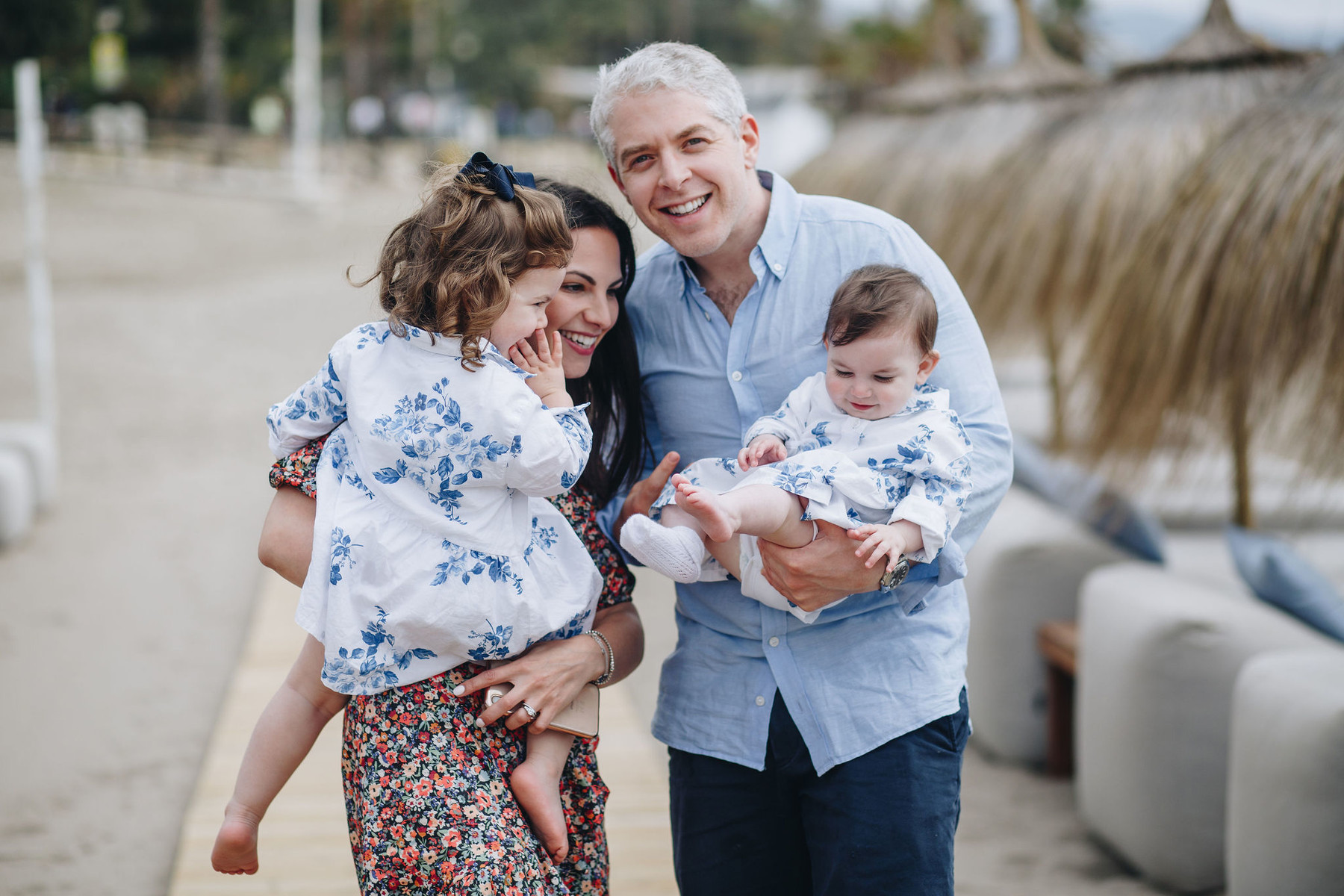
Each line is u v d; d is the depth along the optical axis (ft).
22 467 21.65
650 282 7.00
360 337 5.82
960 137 19.06
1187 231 11.68
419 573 5.52
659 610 19.07
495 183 5.61
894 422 6.16
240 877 10.41
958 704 6.55
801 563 5.94
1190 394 11.70
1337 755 8.13
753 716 6.51
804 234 6.64
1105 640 11.02
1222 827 10.23
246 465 26.96
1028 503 14.28
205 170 98.53
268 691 14.62
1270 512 13.73
